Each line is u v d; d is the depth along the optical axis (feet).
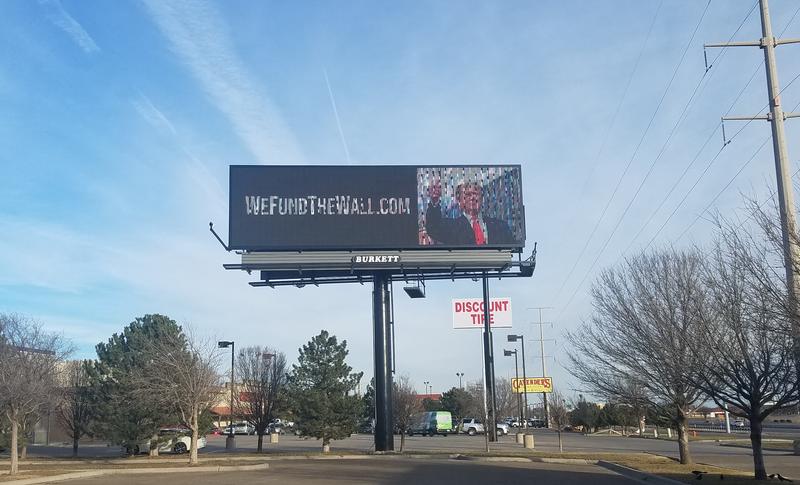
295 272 131.85
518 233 128.06
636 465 92.94
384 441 127.54
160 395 113.60
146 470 98.48
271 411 143.23
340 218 127.34
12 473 91.30
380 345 129.18
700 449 137.90
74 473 92.27
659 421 103.40
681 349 70.33
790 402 62.69
